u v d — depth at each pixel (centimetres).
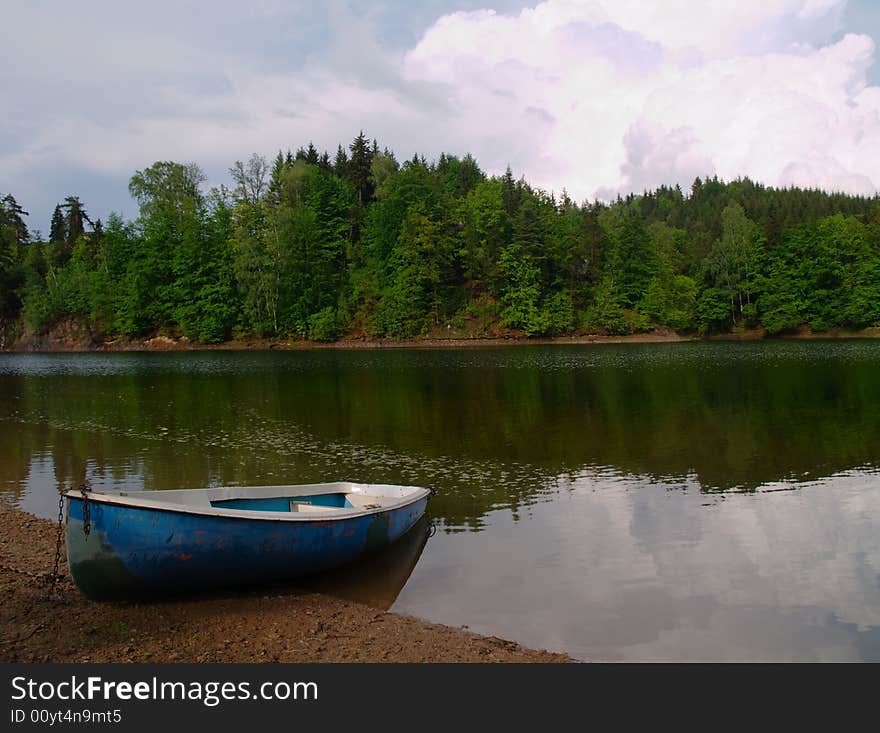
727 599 934
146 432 2369
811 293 8744
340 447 2077
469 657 784
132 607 927
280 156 10569
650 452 1936
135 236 9162
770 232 9162
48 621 871
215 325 8312
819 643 815
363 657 786
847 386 3322
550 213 9444
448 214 8881
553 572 1042
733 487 1531
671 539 1185
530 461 1850
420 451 2002
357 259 9506
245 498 1177
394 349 7562
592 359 5578
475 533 1237
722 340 8719
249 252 8206
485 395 3278
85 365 5847
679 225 15738
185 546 909
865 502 1387
